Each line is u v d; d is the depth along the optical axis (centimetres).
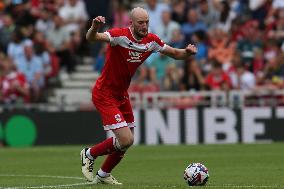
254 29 7725
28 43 7494
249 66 7381
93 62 7894
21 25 7831
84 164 3416
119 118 3278
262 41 7631
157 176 3853
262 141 6762
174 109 6750
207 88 7019
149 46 3309
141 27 3216
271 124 6762
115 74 3281
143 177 3800
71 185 3347
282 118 6762
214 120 6762
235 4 8062
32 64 7438
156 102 6838
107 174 3375
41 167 4519
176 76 7106
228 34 7744
